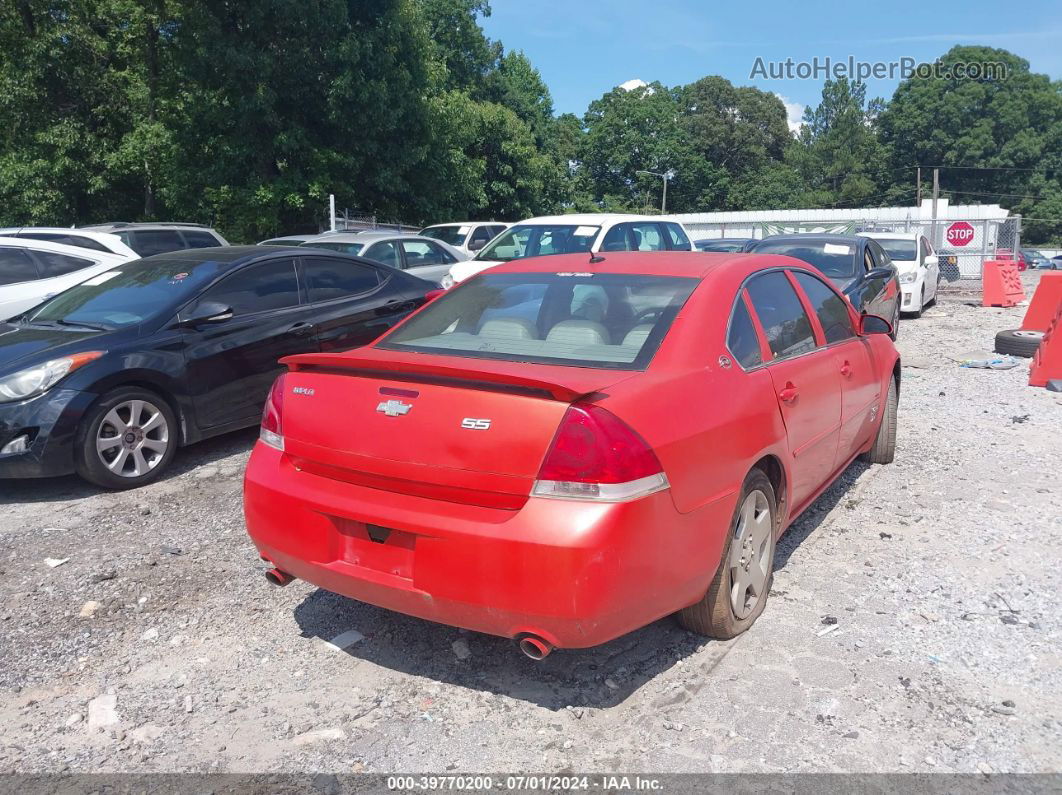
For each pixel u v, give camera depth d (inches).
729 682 128.1
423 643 143.6
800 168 4067.4
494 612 111.7
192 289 254.1
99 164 1021.8
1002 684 126.4
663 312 139.6
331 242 473.4
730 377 136.5
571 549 106.5
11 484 239.1
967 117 3769.7
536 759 111.5
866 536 187.0
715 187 3376.0
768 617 149.3
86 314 253.0
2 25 1018.7
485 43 1744.6
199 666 137.5
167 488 231.5
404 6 983.6
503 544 109.2
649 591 114.4
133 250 466.3
